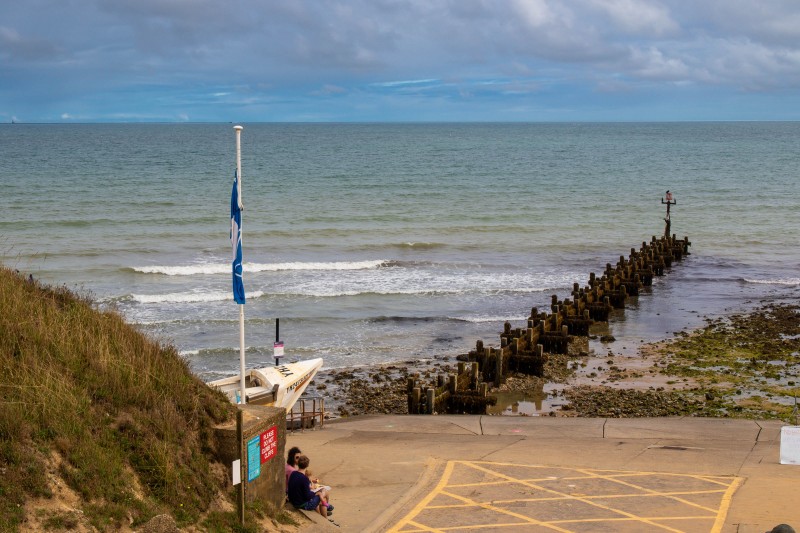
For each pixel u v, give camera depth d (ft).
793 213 216.95
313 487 41.55
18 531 28.96
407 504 43.98
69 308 46.29
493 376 87.76
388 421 67.41
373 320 115.14
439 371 93.86
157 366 42.09
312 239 173.06
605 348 102.17
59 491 31.45
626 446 56.49
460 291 131.34
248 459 37.01
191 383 41.88
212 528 34.19
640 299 130.62
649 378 88.84
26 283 48.11
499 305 124.06
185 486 35.19
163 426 37.14
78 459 32.99
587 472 49.67
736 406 77.51
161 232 174.70
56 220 184.24
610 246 171.53
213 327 109.29
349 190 256.93
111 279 135.13
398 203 228.02
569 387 86.69
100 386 38.17
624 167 366.02
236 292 50.57
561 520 41.29
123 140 623.36
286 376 68.59
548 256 161.27
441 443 58.03
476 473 49.73
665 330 110.93
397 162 388.57
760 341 102.99
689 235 185.68
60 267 141.49
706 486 46.60
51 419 34.19
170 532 32.35
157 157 402.11
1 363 37.52
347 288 132.36
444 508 43.29
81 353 40.75
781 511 42.06
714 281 143.02
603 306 114.42
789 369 90.58
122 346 42.88
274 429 39.27
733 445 56.80
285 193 246.27
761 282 141.38
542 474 49.37
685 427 62.95
